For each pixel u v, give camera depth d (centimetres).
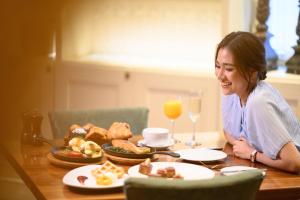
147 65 408
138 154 228
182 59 434
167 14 434
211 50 422
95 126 275
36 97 408
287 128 239
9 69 398
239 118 254
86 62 416
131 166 227
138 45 446
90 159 225
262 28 356
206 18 421
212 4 417
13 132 393
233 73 235
